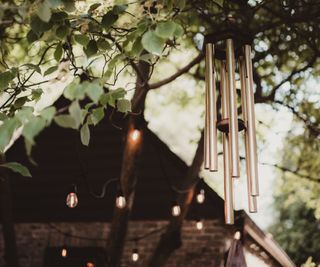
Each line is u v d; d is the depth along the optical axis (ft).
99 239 25.44
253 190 8.70
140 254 25.08
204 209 24.57
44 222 26.45
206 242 24.40
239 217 21.72
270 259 32.12
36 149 26.76
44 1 7.48
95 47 9.18
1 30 12.00
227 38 8.91
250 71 9.06
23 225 26.68
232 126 8.56
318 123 22.25
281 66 20.62
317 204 27.14
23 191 26.84
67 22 8.74
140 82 15.58
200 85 25.71
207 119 9.00
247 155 8.94
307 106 22.09
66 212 26.32
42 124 6.16
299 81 21.57
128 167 17.51
